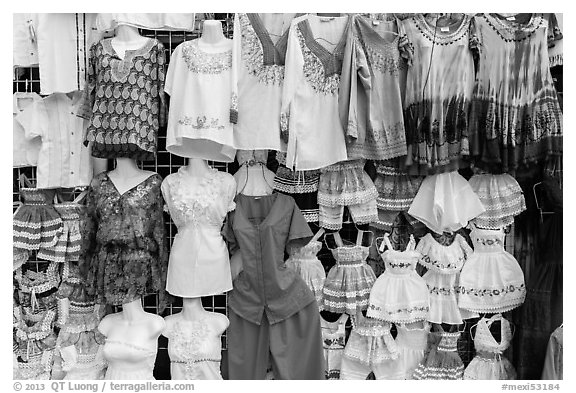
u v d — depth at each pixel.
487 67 2.36
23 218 2.38
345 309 2.39
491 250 2.47
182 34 2.55
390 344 2.44
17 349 2.43
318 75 2.34
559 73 2.57
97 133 2.24
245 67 2.32
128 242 2.21
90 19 2.40
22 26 2.42
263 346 2.37
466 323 2.71
